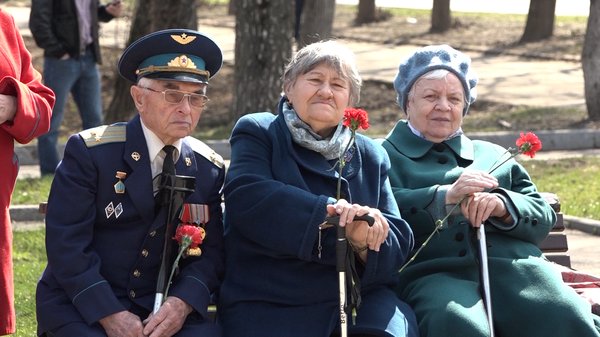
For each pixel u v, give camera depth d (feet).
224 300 24.02
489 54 116.78
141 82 23.06
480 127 74.69
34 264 41.19
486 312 24.21
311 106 24.02
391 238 23.61
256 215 23.27
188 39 23.12
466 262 25.62
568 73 100.89
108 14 59.41
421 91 27.02
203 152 23.99
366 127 23.80
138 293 22.99
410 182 26.63
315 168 24.21
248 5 71.05
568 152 70.69
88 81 58.54
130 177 22.89
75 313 22.54
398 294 25.93
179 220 23.29
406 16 149.69
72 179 22.67
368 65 106.32
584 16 153.28
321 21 84.99
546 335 24.45
